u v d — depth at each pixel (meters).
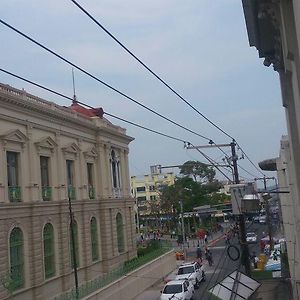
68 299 25.84
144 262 38.72
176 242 67.25
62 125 33.75
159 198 91.81
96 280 29.59
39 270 28.89
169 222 85.19
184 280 30.98
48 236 30.80
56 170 32.59
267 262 30.50
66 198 33.19
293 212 12.56
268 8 8.44
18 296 26.56
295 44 7.39
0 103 26.36
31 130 29.58
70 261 32.91
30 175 29.23
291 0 7.28
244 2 8.68
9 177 27.69
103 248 39.03
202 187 82.88
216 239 67.25
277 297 16.05
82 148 36.97
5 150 27.00
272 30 9.57
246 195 15.99
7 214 26.36
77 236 34.66
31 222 28.80
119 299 31.03
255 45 10.43
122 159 45.00
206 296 30.59
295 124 9.76
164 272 43.00
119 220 43.09
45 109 30.70
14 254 26.94
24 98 28.77
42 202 29.72
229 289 13.73
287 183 14.03
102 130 39.81
